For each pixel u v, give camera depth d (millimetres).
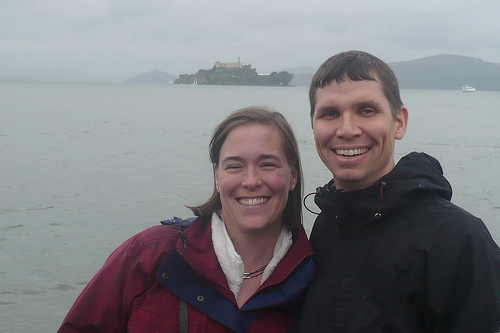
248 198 1221
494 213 4609
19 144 9125
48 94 39719
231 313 1188
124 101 29984
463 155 8531
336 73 1154
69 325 1211
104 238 3809
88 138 10312
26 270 3191
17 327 2570
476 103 44156
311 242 1271
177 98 36969
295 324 1191
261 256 1248
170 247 1235
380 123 1138
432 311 1056
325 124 1171
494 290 1011
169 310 1190
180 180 5949
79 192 5250
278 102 31844
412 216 1105
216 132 1278
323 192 1212
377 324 1083
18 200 4859
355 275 1132
